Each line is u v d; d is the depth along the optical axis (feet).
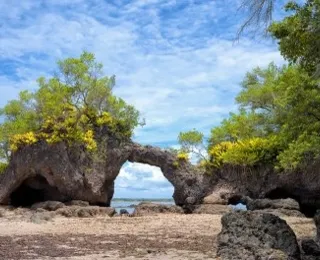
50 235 60.03
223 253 35.29
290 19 41.68
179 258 37.24
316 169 100.17
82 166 121.90
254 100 125.70
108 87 131.54
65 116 122.72
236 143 119.55
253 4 33.91
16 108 132.57
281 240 33.04
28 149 118.01
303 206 109.91
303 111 62.34
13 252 42.04
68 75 126.21
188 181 126.72
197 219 85.30
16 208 115.55
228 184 120.16
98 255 39.91
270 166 111.75
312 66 42.73
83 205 117.29
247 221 35.55
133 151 132.57
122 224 76.95
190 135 127.95
